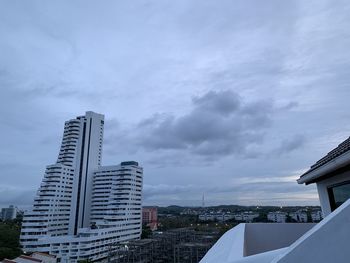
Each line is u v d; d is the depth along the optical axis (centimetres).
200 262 304
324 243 147
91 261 6072
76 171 9512
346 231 145
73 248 6253
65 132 9944
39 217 7706
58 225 8319
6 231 6197
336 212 153
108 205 9225
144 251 5772
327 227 149
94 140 10256
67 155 9475
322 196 621
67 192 8912
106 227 8025
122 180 9450
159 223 11600
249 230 716
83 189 9494
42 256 5125
